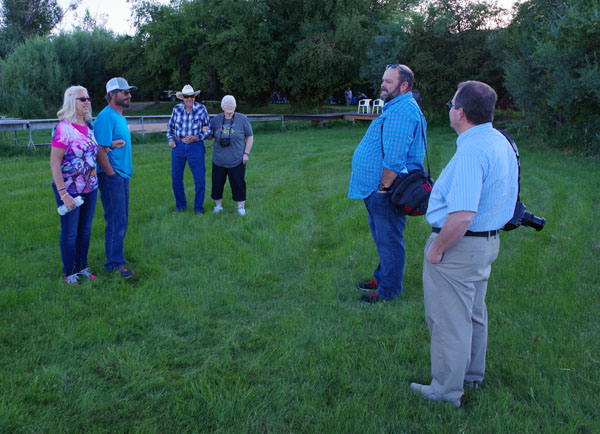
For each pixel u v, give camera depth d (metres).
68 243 3.98
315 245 5.36
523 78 14.21
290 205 6.98
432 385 2.60
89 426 2.38
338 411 2.45
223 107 6.19
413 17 21.62
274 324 3.45
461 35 20.91
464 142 2.26
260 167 10.28
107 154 4.11
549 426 2.35
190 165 6.45
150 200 7.12
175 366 2.93
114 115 4.12
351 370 2.88
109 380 2.77
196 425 2.39
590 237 5.39
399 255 3.82
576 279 4.17
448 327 2.43
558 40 12.09
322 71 25.27
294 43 26.75
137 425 2.40
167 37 27.77
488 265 2.41
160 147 13.91
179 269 4.52
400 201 3.40
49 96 26.61
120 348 3.07
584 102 12.20
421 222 6.17
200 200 6.52
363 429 2.35
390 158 3.45
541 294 3.93
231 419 2.44
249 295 3.95
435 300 2.44
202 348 3.12
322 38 24.45
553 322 3.42
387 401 2.56
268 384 2.75
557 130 13.59
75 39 30.52
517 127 15.56
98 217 6.04
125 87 4.12
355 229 5.82
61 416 2.43
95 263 4.58
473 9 20.70
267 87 27.66
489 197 2.25
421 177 3.46
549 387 2.66
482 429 2.37
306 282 4.25
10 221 5.70
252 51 26.09
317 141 15.85
